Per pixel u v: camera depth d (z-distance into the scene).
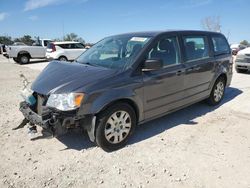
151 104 4.67
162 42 4.90
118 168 3.75
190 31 5.68
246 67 11.57
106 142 4.11
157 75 4.64
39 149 4.27
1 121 5.50
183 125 5.29
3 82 10.46
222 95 6.77
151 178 3.53
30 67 17.61
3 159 3.97
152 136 4.78
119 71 4.23
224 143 4.52
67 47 19.61
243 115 5.91
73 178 3.52
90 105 3.82
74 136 4.72
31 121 4.13
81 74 4.18
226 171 3.70
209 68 5.98
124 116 4.27
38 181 3.46
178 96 5.23
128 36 5.19
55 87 3.93
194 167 3.79
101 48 5.26
